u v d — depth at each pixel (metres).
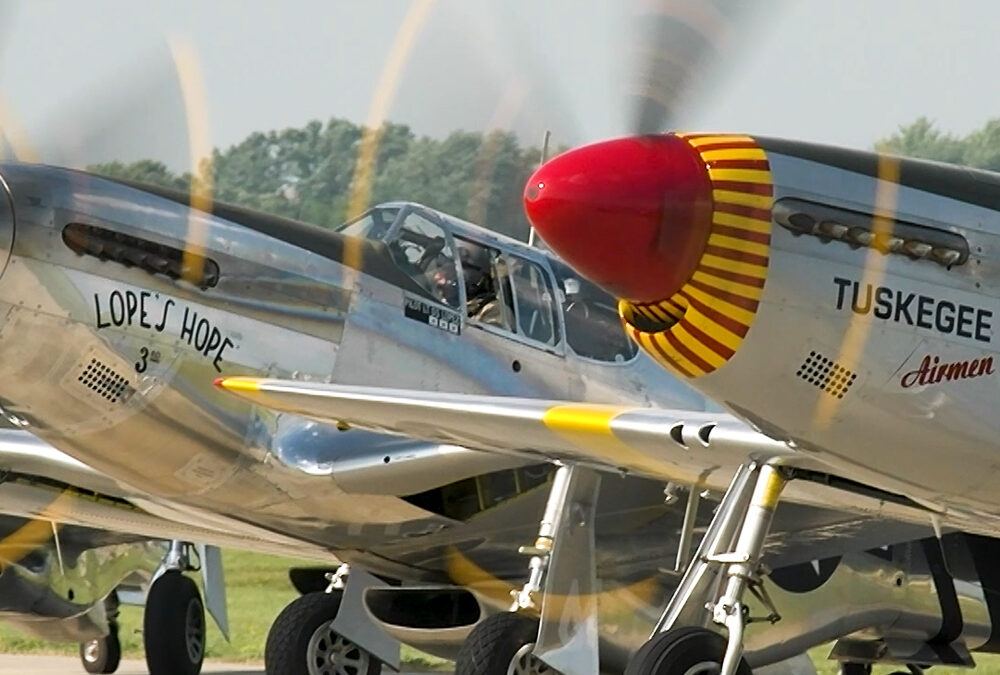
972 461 25.14
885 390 24.42
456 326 35.66
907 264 24.48
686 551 29.75
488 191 37.09
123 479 34.38
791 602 33.94
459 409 29.19
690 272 23.83
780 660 34.06
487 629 31.73
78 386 32.47
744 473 27.00
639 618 33.62
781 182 24.05
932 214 24.69
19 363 31.97
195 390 33.16
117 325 32.41
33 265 31.67
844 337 24.14
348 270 34.91
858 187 24.42
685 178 23.72
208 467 33.84
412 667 52.16
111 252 32.47
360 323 34.75
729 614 26.42
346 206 36.91
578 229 23.53
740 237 23.80
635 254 23.58
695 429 26.69
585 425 27.78
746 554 26.59
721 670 26.44
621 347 37.72
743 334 23.92
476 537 35.50
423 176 139.88
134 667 48.66
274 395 31.02
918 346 24.41
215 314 33.41
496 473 34.94
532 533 35.53
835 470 25.89
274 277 34.03
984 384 24.72
